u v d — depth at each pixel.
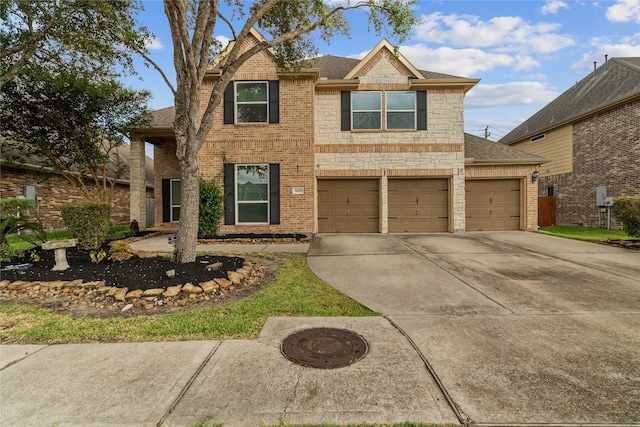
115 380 2.83
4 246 6.50
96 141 11.68
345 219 12.31
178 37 5.68
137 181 12.36
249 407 2.48
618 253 8.10
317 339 3.62
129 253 6.80
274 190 11.36
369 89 12.04
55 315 4.31
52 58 9.99
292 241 10.15
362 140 12.09
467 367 3.02
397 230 12.27
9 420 2.34
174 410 2.44
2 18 9.16
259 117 11.44
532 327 3.91
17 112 10.54
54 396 2.62
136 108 11.62
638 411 2.41
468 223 12.55
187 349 3.40
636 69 14.41
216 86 6.09
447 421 2.32
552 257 7.68
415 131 12.08
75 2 8.37
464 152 12.60
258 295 5.13
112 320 4.14
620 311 4.42
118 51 8.99
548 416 2.37
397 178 12.25
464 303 4.79
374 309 4.60
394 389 2.69
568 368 2.99
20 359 3.20
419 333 3.77
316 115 12.11
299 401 2.54
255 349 3.39
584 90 17.39
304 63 8.70
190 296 4.89
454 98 12.14
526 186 12.33
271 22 7.97
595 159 15.12
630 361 3.11
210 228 10.84
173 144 13.11
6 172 12.32
